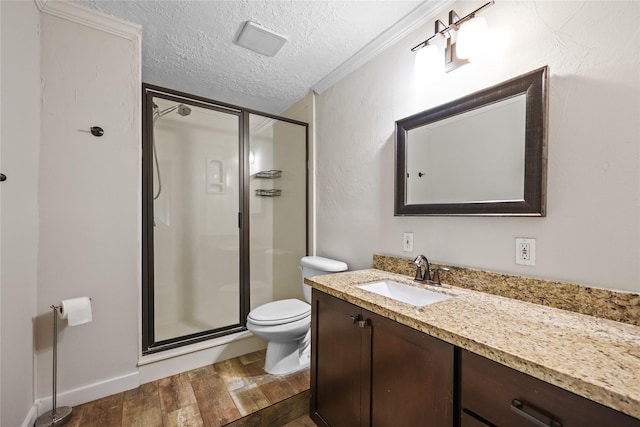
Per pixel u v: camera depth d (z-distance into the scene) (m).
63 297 1.50
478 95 1.28
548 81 1.07
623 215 0.91
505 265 1.21
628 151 0.90
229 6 1.52
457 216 1.38
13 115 1.22
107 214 1.63
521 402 0.67
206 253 2.38
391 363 1.03
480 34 1.22
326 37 1.78
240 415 1.46
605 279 0.94
